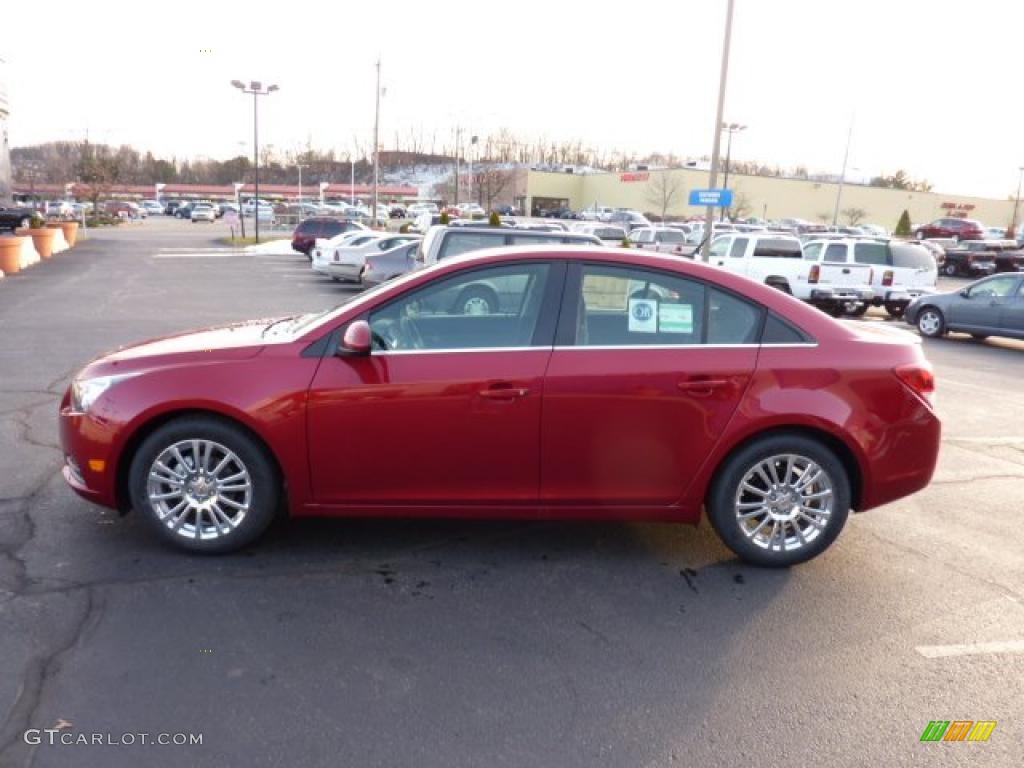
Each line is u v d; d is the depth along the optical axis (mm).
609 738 2859
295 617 3611
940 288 28453
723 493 4156
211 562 4133
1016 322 14570
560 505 4133
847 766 2758
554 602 3846
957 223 48375
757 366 4051
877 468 4137
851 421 4062
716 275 4188
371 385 3957
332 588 3904
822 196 77062
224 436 4035
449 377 3961
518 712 2986
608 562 4316
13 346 11047
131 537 4395
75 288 19641
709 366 4031
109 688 3029
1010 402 9391
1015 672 3369
